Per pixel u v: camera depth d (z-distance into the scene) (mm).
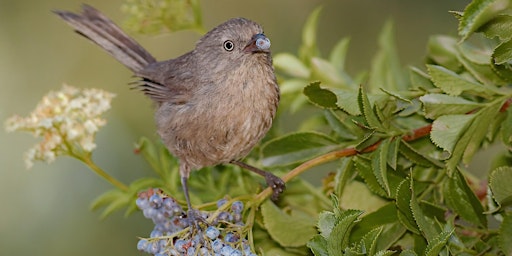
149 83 10469
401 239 8195
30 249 15938
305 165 8539
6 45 16688
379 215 7977
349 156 8492
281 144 8930
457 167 8000
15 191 16141
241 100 9680
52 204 16078
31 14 16766
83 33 11359
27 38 16766
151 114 16453
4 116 16344
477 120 7848
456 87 8008
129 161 16125
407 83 9914
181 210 8250
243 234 7984
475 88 7984
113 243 16047
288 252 8680
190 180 10438
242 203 8234
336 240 6867
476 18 6609
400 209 7629
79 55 16812
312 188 9570
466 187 7965
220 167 10727
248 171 10414
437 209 7977
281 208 9469
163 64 10578
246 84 9648
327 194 9188
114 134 16234
